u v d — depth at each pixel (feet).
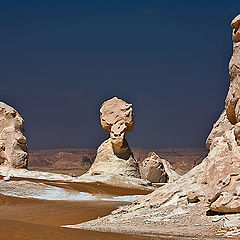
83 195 153.99
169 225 81.87
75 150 581.12
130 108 207.31
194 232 74.38
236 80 86.43
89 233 67.82
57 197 148.25
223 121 104.58
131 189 178.81
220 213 82.58
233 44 87.61
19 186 156.25
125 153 208.85
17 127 201.98
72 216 111.75
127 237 66.64
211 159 86.33
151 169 235.61
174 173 248.52
